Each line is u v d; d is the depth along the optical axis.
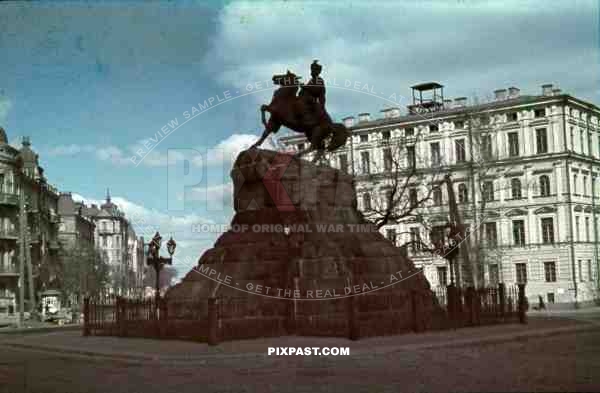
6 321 52.00
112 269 74.81
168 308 21.67
